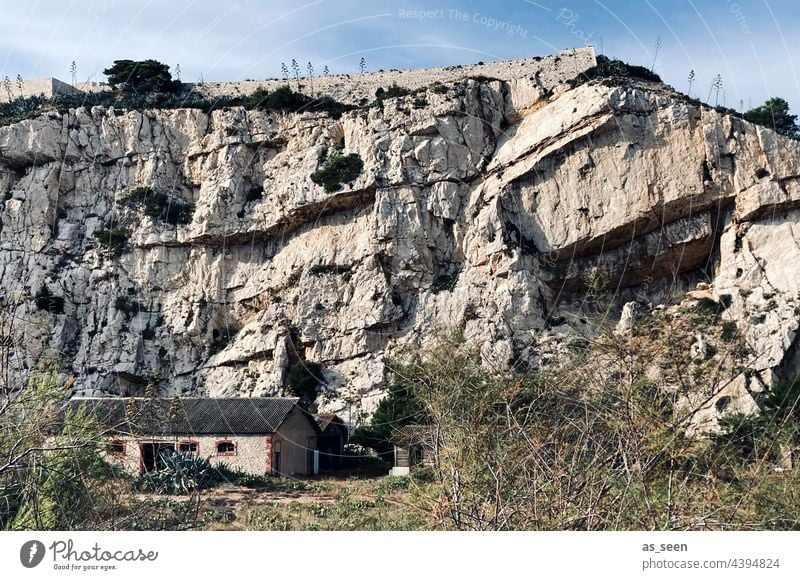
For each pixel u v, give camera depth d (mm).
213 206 60438
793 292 48219
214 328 59438
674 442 12602
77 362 57125
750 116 56469
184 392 57094
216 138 62656
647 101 54938
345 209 59625
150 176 62156
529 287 52219
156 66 66500
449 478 13102
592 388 13375
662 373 13703
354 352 55062
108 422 16234
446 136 58656
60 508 13094
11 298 16094
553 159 55594
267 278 59562
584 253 54406
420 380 14453
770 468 12977
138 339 58281
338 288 57156
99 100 66188
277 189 60906
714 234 53281
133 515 13648
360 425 44375
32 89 67625
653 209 53062
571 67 59375
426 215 57188
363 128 60156
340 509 20781
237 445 37344
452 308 53875
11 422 13203
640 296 53938
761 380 25641
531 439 12703
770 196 51781
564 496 12234
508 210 55719
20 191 60844
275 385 55062
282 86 64688
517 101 59688
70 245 60406
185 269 60594
